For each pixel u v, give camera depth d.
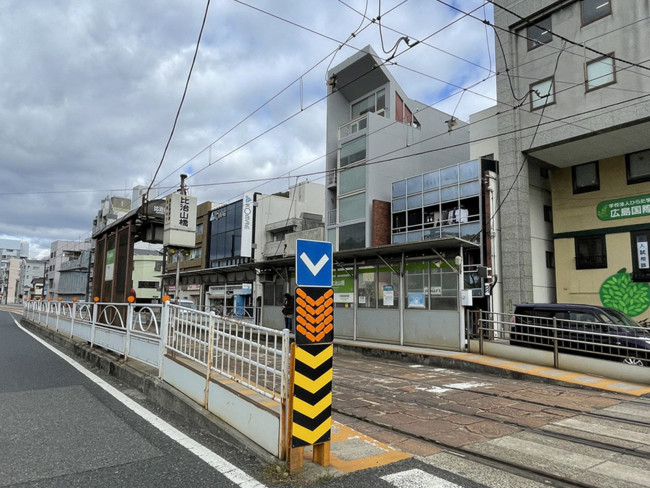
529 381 9.98
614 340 10.59
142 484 3.83
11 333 18.62
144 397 7.00
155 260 55.03
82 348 11.20
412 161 27.27
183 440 4.96
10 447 4.75
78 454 4.55
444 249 13.88
